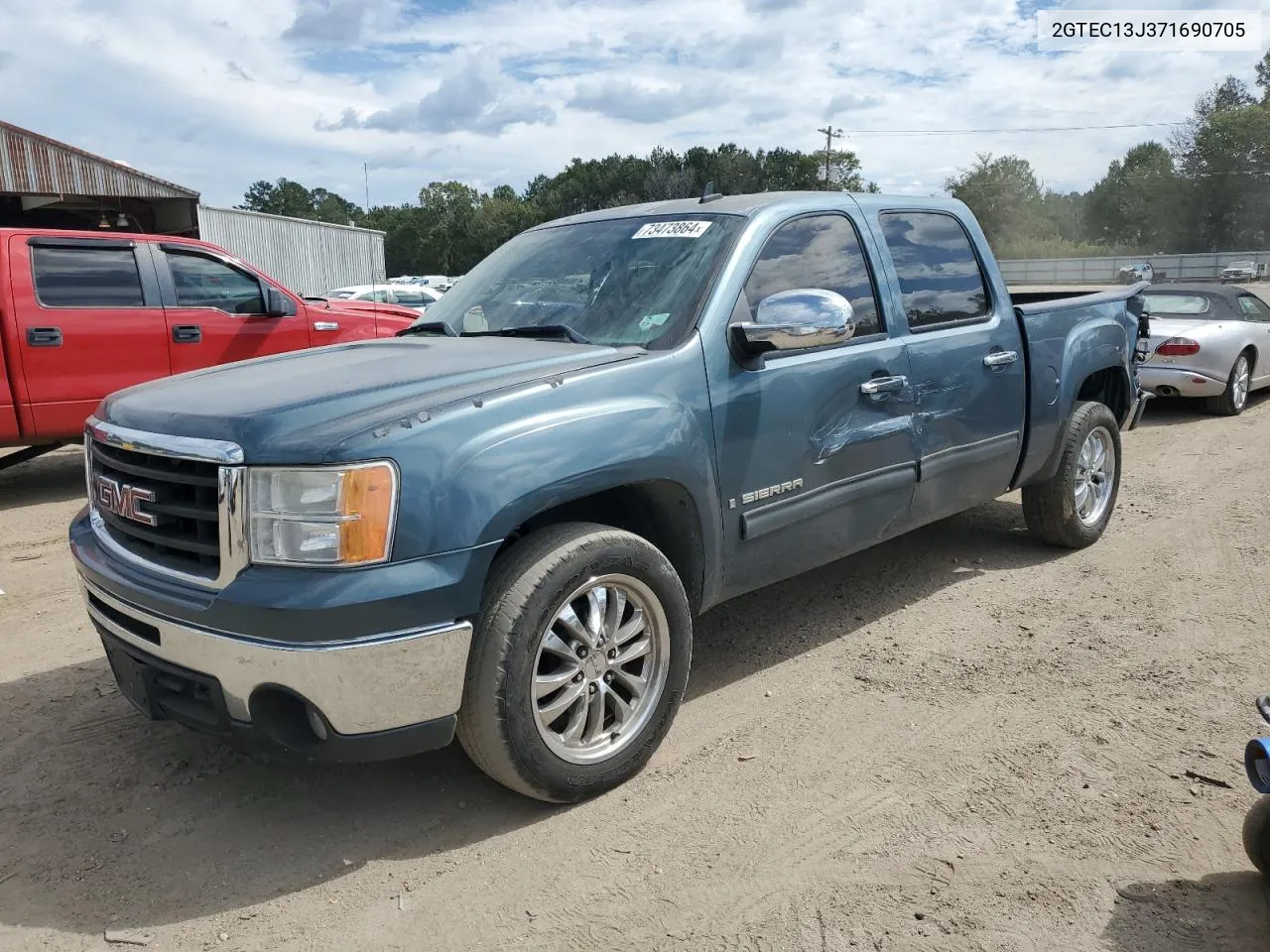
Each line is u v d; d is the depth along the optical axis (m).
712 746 3.44
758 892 2.64
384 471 2.57
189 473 2.74
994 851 2.80
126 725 3.66
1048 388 5.05
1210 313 11.15
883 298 4.17
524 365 3.11
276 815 3.05
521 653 2.78
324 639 2.51
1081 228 101.44
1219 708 3.65
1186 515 6.45
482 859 2.81
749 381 3.50
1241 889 2.62
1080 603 4.80
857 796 3.10
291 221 31.52
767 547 3.65
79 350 7.38
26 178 20.17
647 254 3.80
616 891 2.66
